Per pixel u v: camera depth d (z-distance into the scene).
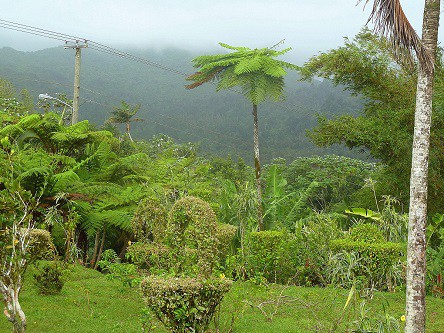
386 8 5.84
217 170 31.56
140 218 7.99
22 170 12.32
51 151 14.74
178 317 5.92
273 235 11.45
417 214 6.17
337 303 8.93
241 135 105.69
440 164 15.27
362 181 26.55
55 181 12.47
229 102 141.12
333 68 16.14
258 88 14.48
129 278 8.30
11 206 5.53
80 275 10.34
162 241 7.84
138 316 7.60
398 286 10.84
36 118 13.80
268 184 16.48
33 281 8.97
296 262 11.41
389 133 15.48
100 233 14.56
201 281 6.23
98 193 12.91
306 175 27.20
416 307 6.11
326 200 26.72
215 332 6.59
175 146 32.59
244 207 12.35
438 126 14.93
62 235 12.56
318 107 113.56
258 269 11.43
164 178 15.33
